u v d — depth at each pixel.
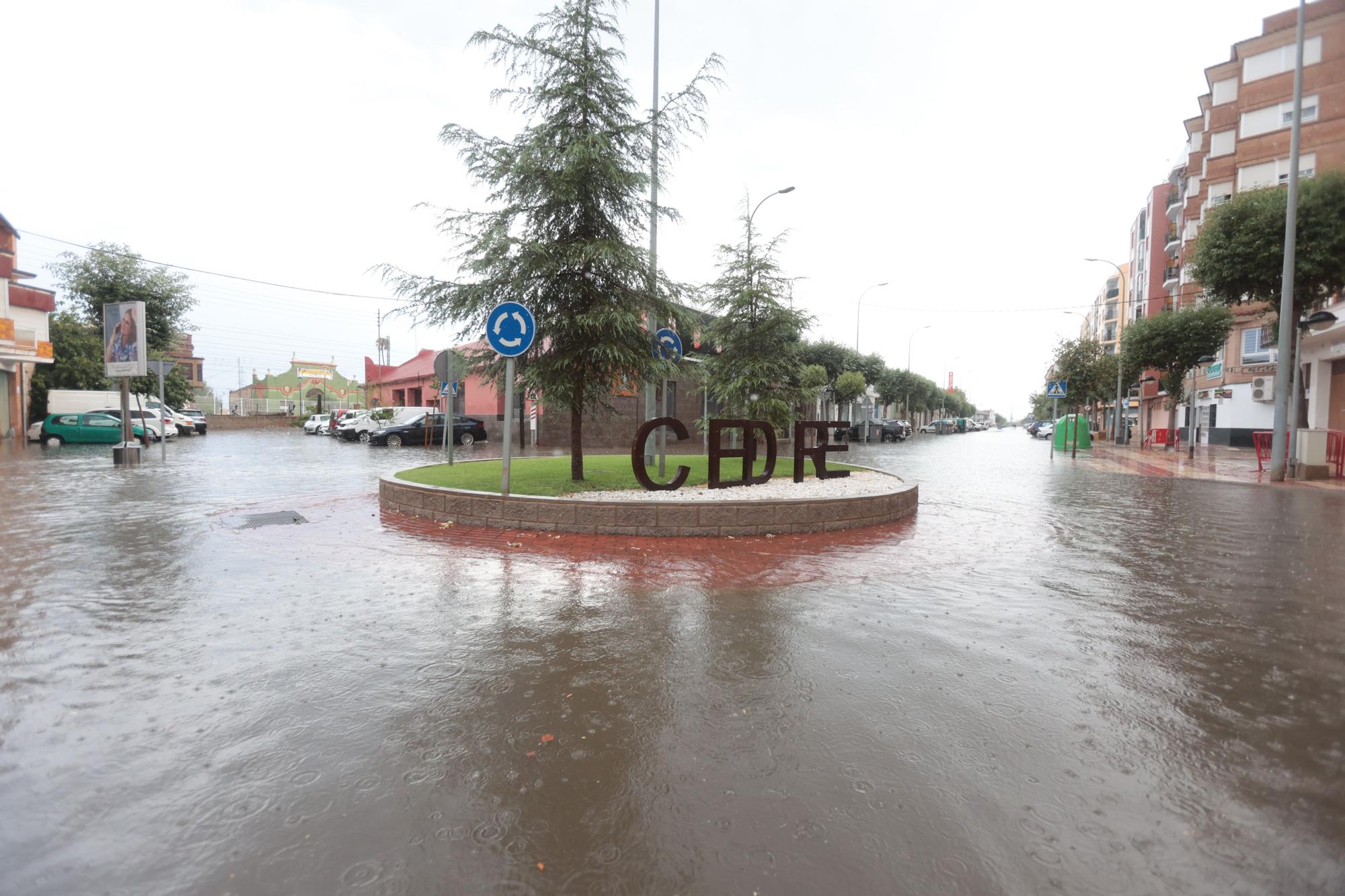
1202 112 40.03
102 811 2.41
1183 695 3.50
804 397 14.84
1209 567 6.43
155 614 4.70
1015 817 2.43
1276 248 14.40
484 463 13.05
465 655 4.00
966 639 4.33
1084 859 2.20
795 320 13.93
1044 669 3.84
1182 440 41.69
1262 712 3.30
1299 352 15.63
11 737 2.93
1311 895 2.04
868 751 2.91
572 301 9.58
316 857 2.19
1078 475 17.22
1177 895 2.04
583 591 5.42
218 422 50.25
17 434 29.02
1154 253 52.62
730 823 2.39
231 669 3.72
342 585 5.52
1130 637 4.39
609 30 9.64
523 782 2.65
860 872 2.14
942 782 2.66
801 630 4.49
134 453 16.95
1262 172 24.78
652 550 7.01
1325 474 15.35
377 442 26.88
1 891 2.00
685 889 2.07
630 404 28.58
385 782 2.63
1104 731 3.10
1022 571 6.22
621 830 2.35
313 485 12.86
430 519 8.70
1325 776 2.72
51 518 8.72
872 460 23.64
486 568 6.16
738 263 14.15
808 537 7.84
